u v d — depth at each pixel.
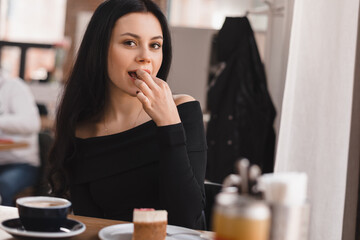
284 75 2.11
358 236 1.71
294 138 1.67
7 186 2.97
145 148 1.36
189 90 3.69
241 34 2.99
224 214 0.60
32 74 5.97
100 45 1.38
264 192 0.65
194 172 1.33
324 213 1.60
